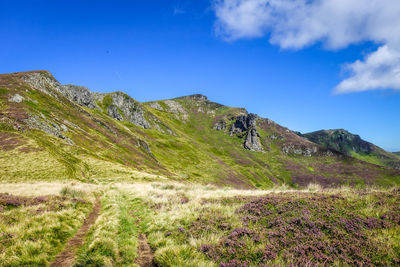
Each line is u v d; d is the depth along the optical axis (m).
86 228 11.59
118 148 99.00
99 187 33.69
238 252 7.47
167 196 17.66
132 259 7.82
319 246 7.12
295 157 186.12
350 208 9.55
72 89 153.75
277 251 7.26
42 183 33.69
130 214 14.32
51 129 73.75
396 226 7.50
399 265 5.74
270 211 10.76
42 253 7.72
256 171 146.00
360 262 6.08
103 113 161.50
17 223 9.91
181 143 174.25
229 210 11.88
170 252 7.65
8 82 96.00
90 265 7.16
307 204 10.65
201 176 115.00
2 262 6.75
